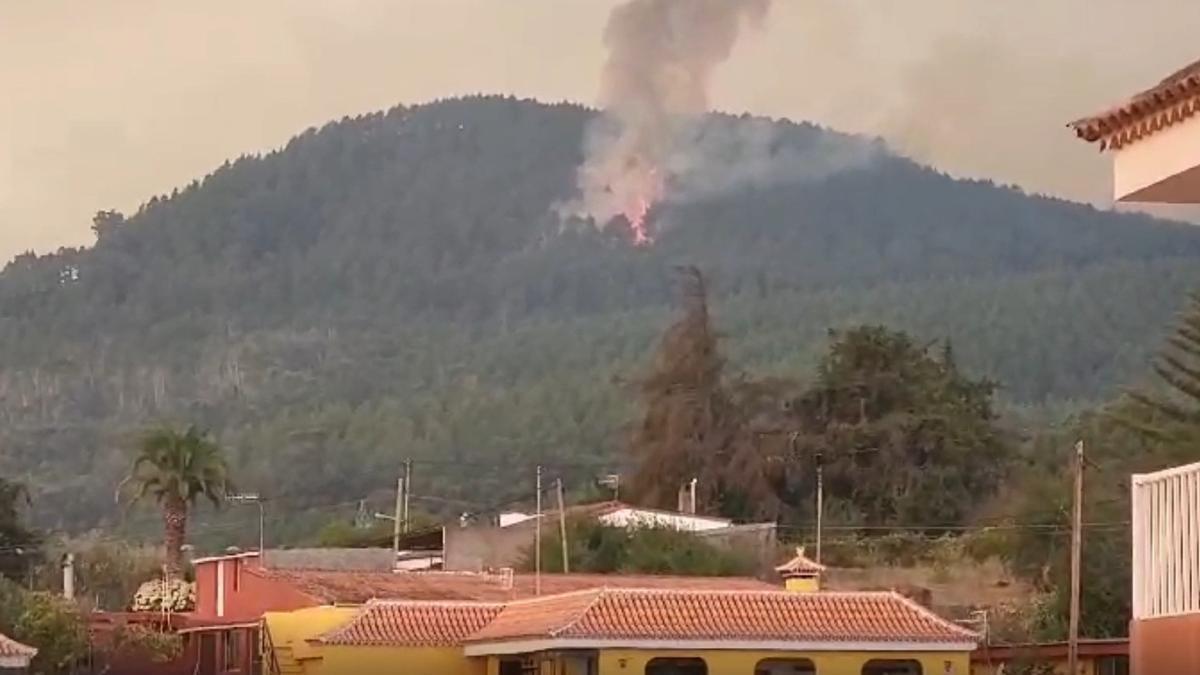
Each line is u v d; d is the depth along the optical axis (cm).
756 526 10850
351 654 6806
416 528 12900
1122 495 10269
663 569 10244
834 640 6431
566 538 10112
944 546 11750
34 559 12150
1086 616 8825
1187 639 2894
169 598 10219
